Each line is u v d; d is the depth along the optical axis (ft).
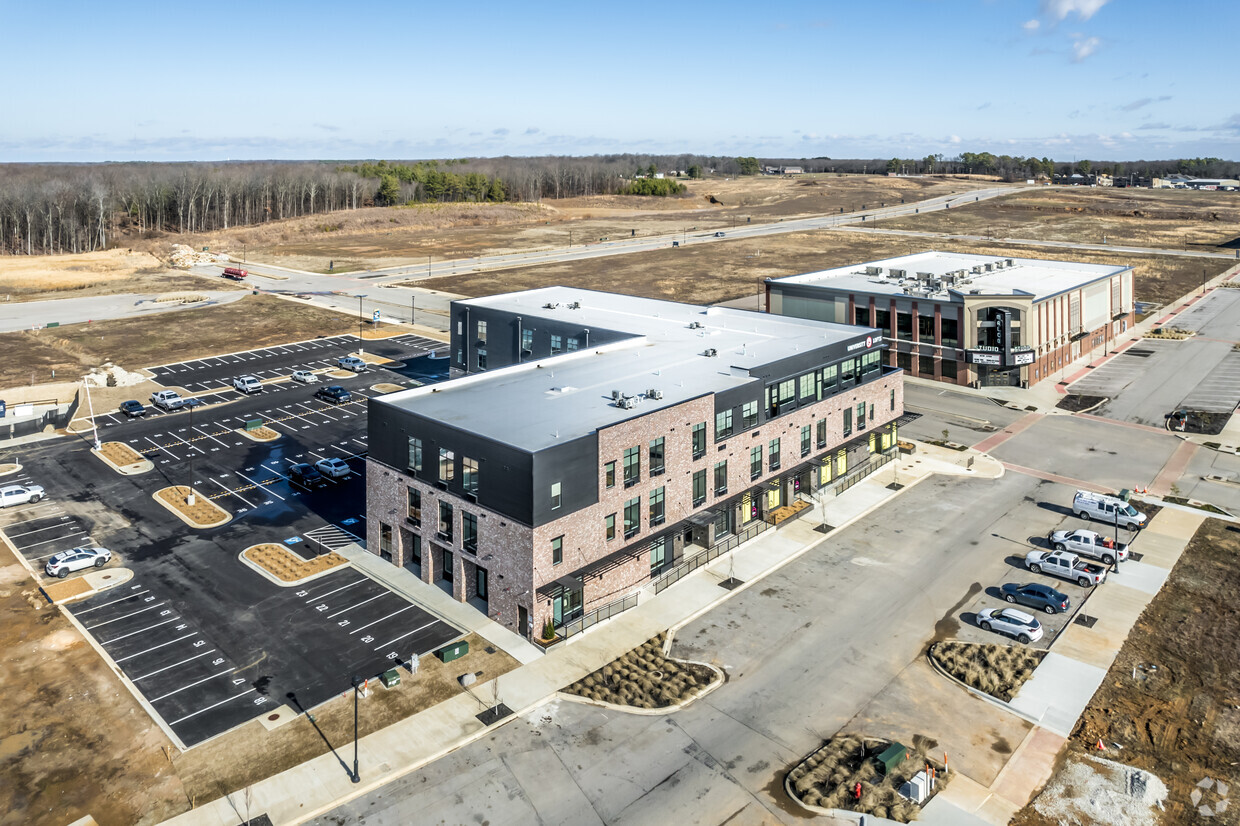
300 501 236.63
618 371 231.71
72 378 360.89
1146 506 229.04
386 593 187.32
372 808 124.06
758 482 222.69
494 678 155.74
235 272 593.83
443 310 504.84
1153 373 358.02
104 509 231.09
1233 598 180.96
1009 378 343.46
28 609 180.14
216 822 121.39
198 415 313.94
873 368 267.59
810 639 169.17
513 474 166.81
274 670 158.71
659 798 126.21
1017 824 120.16
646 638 169.99
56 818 122.42
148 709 147.33
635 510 187.83
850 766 132.16
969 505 232.32
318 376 367.45
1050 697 149.07
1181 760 133.08
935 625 173.68
